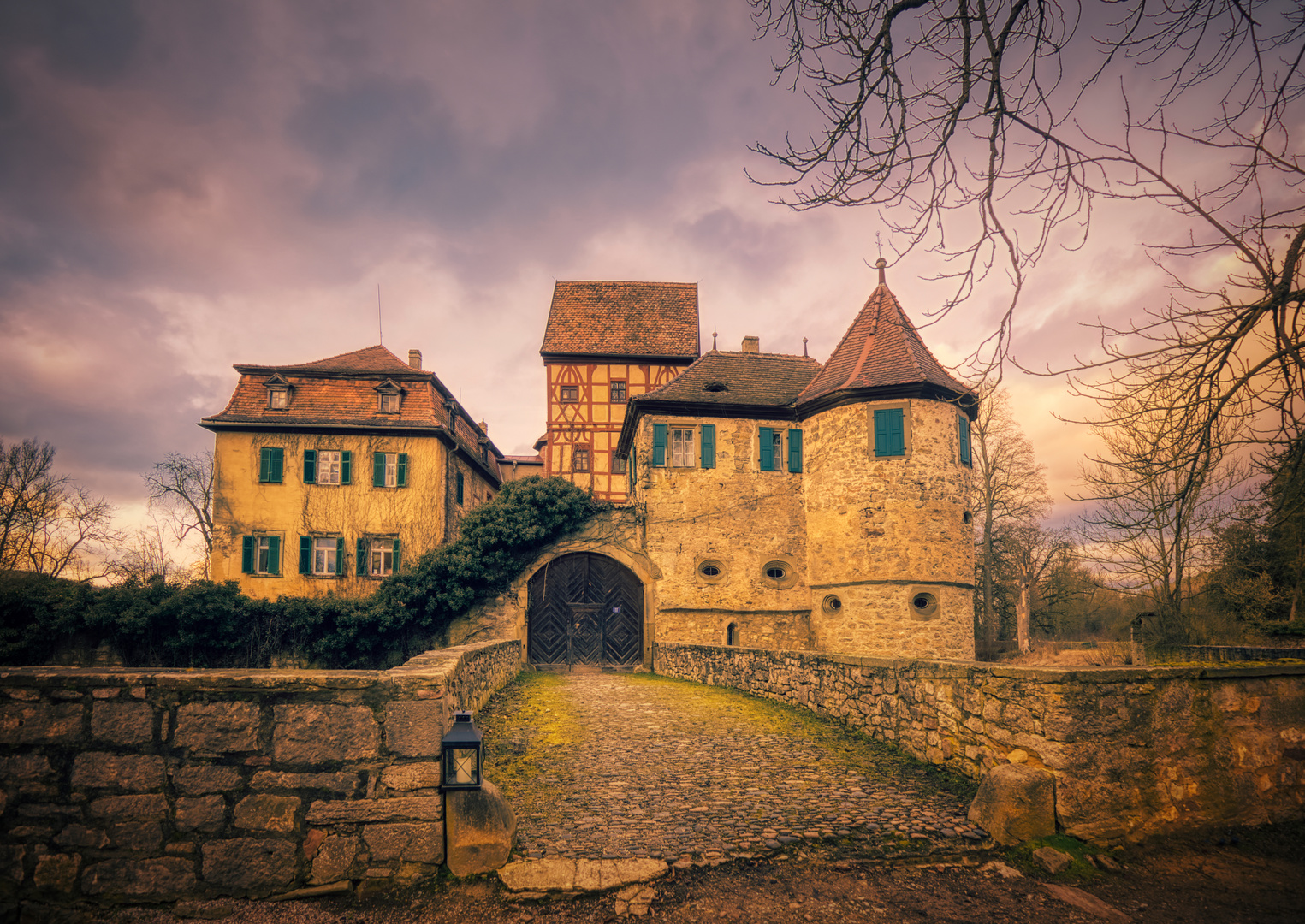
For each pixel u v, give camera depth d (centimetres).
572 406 2925
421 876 400
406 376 2320
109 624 1828
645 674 1627
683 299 3231
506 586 1877
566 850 443
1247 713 512
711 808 527
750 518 1917
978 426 2664
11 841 387
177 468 2989
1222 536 1553
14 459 2706
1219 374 382
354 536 2169
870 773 616
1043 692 483
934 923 374
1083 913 385
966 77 343
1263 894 409
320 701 404
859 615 1723
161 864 387
